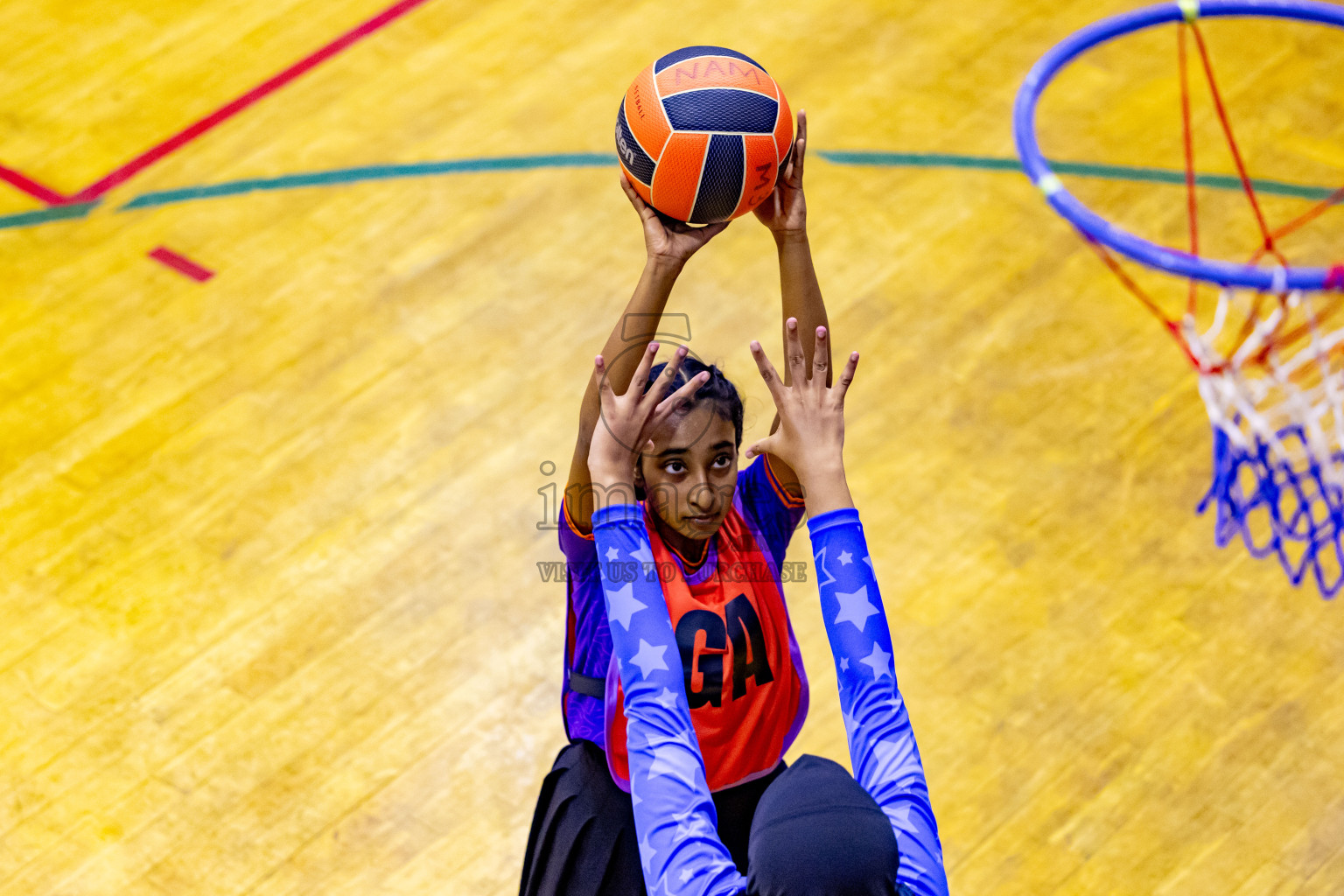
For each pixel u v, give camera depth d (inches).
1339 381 314.5
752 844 134.6
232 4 630.5
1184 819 339.9
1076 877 328.5
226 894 326.0
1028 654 376.5
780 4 617.9
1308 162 529.3
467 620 387.9
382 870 331.6
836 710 364.2
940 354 460.8
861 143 544.1
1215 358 314.7
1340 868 329.7
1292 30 592.4
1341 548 356.2
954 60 583.2
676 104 198.1
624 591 163.3
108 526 412.8
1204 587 392.2
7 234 510.9
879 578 395.9
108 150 550.9
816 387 173.2
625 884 201.5
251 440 437.1
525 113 562.3
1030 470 424.2
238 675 374.0
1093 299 477.1
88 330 474.9
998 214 510.6
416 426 440.5
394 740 359.3
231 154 547.2
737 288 482.9
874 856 127.3
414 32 609.3
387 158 542.9
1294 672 371.6
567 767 207.6
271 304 482.3
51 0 634.2
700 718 186.5
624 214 514.3
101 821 341.1
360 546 406.6
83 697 368.8
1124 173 526.3
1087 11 605.9
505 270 493.4
